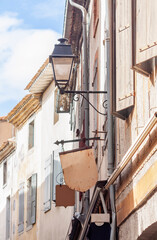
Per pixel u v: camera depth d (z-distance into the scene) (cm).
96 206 1104
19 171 2866
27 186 2723
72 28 1912
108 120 1028
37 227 2556
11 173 3019
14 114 2856
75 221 1413
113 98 889
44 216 2467
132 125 863
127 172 855
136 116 837
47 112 2550
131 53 723
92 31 1578
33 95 2625
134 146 730
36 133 2697
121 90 871
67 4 1775
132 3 732
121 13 869
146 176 730
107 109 1041
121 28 868
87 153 1017
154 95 721
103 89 1268
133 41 724
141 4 712
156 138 675
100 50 1327
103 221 976
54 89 2445
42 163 2566
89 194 1402
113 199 965
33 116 2739
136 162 790
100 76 1315
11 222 2948
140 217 782
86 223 1038
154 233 776
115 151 1020
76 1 1758
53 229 2339
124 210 882
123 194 889
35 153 2677
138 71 730
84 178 1008
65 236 2162
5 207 3077
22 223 2738
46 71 2388
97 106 1380
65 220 2169
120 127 970
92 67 1569
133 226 828
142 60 703
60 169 2258
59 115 2388
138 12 719
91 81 1595
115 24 890
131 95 848
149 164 713
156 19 675
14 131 3222
